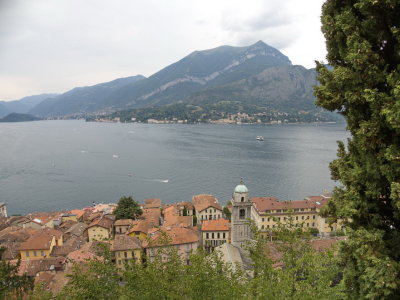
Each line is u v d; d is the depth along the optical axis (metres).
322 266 18.19
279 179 152.75
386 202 15.42
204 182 150.12
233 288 19.52
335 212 17.12
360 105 15.13
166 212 98.69
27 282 30.30
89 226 82.88
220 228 78.38
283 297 17.95
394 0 12.89
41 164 195.12
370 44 14.02
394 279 12.58
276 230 20.48
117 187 145.75
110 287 20.33
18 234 77.44
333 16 16.89
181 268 21.33
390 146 13.21
